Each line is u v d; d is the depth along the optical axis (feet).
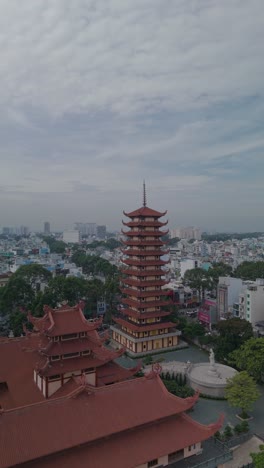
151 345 330.13
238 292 400.88
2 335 368.68
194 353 328.29
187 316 456.04
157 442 139.23
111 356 181.57
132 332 333.83
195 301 497.87
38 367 163.43
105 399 145.89
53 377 164.04
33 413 132.57
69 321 175.73
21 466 120.88
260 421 212.02
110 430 134.21
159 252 339.36
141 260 337.52
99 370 196.75
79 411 138.31
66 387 164.14
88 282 459.32
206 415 218.59
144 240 340.39
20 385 175.22
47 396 162.09
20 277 420.36
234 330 295.48
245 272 609.83
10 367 187.01
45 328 170.30
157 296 343.46
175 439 142.10
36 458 120.98
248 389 211.20
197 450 154.61
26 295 397.60
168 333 339.16
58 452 128.06
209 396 240.53
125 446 135.13
